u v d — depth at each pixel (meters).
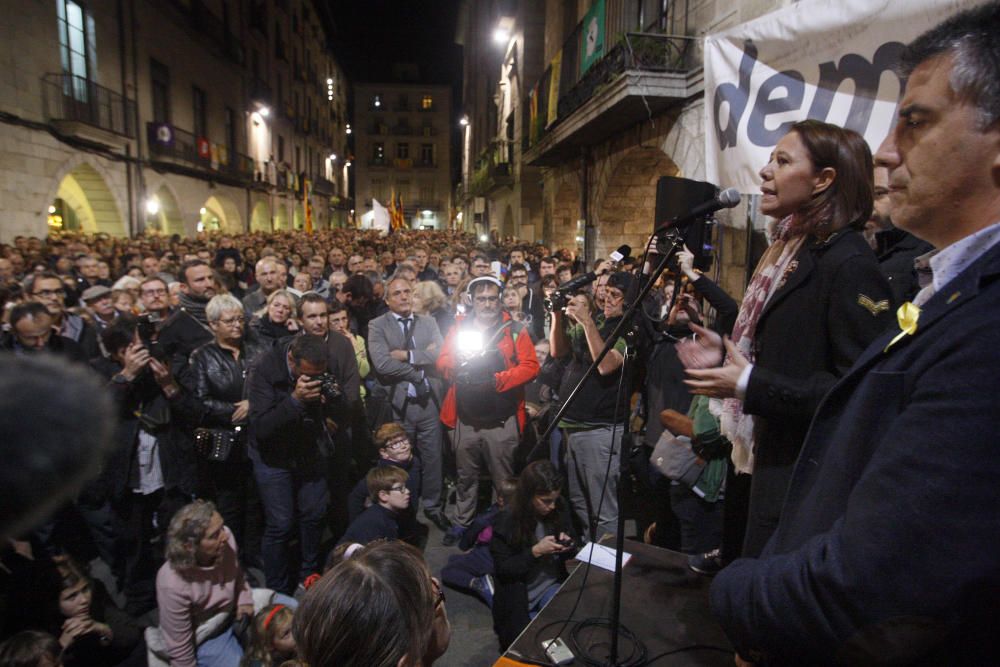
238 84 25.12
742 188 3.81
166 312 4.86
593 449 3.55
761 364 1.71
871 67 3.14
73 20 13.70
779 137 3.58
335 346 3.94
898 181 0.96
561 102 10.94
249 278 9.35
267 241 16.64
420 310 5.28
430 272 9.32
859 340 1.50
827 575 0.80
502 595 3.02
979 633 0.73
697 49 7.10
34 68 12.23
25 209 11.83
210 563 2.74
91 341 4.86
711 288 2.60
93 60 14.38
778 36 3.55
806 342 1.61
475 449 3.99
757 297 1.84
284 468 3.39
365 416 4.55
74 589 2.59
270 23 30.45
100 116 14.50
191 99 20.11
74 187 14.79
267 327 4.22
